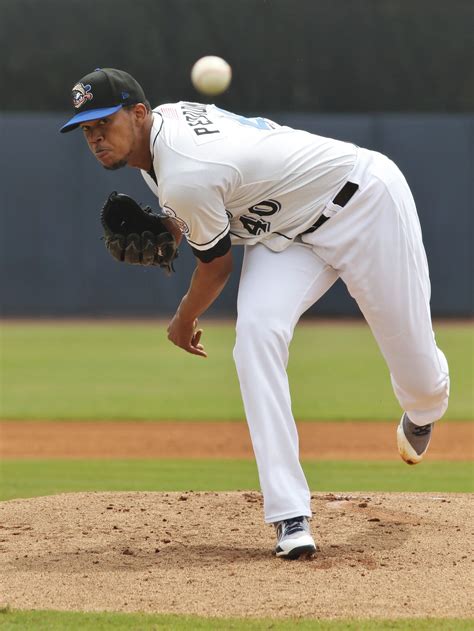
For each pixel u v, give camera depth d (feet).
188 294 51.72
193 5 280.10
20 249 236.02
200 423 114.62
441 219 229.86
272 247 50.47
